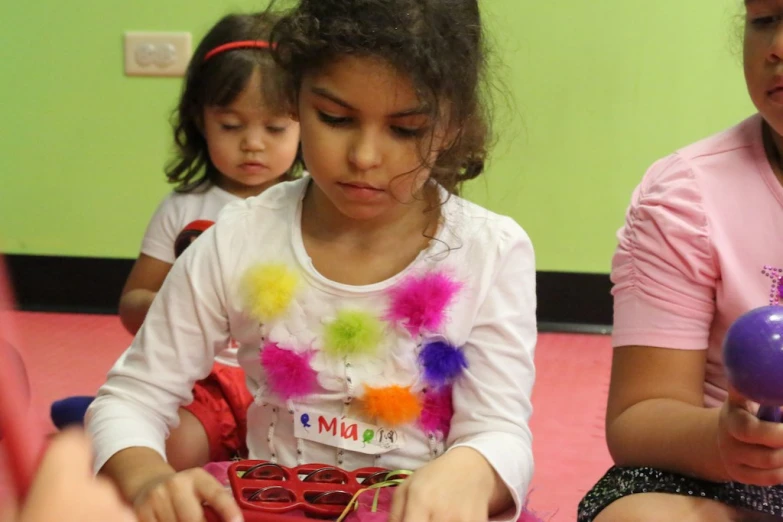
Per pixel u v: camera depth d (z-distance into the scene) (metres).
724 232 0.85
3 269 0.31
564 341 2.06
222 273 0.86
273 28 0.91
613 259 0.92
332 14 0.78
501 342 0.83
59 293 2.28
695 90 2.09
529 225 2.17
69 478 0.31
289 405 0.84
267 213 0.89
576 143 2.13
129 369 0.85
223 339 0.89
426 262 0.85
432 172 0.83
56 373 1.71
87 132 2.24
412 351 0.83
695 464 0.76
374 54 0.75
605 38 2.09
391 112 0.76
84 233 2.27
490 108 0.90
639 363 0.86
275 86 1.08
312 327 0.84
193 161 1.37
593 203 2.15
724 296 0.84
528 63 2.11
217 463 0.89
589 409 1.59
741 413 0.64
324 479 0.77
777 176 0.86
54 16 2.20
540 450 1.41
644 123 2.11
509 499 0.77
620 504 0.78
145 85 2.21
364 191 0.78
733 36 1.03
